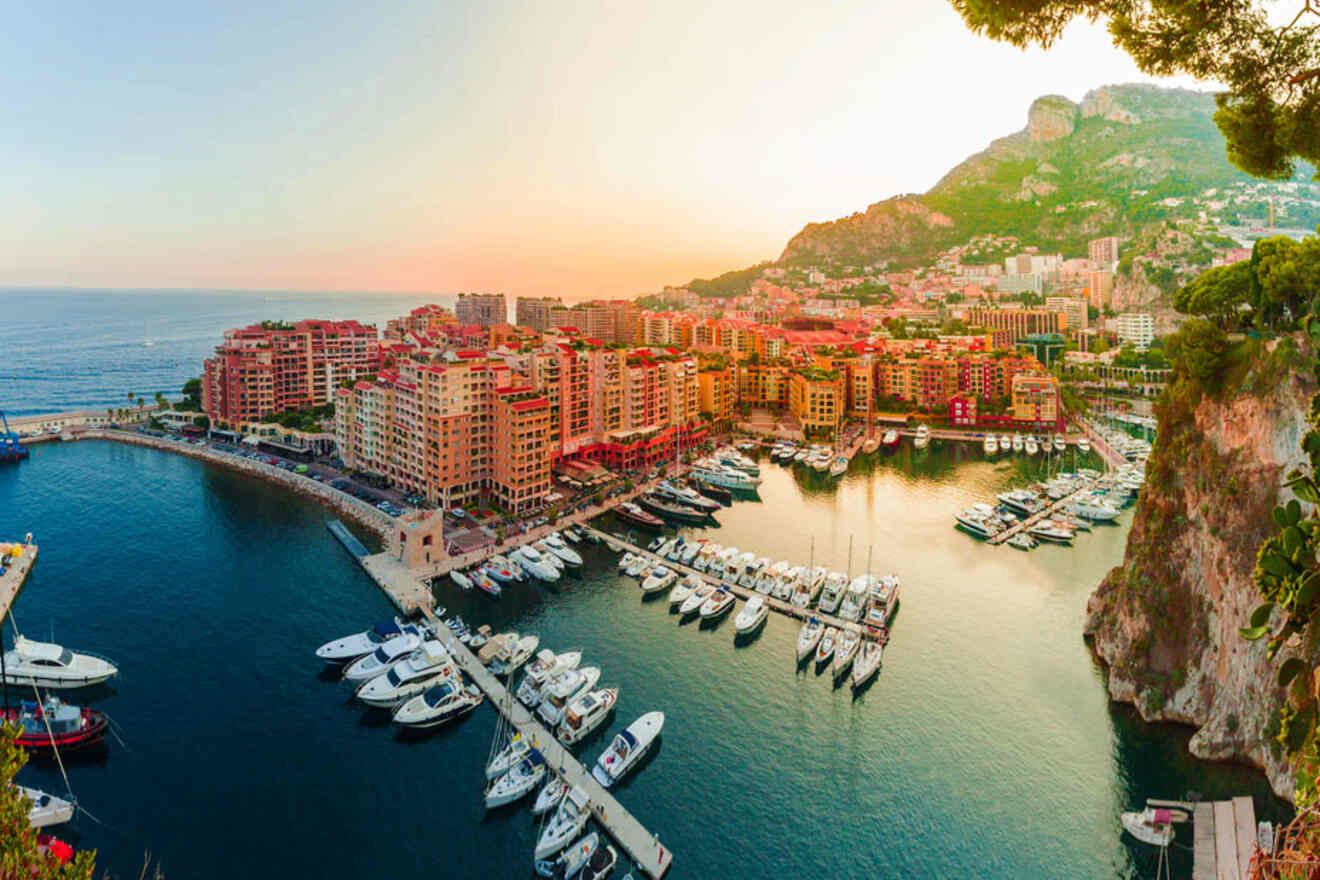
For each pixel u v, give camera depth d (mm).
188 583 123812
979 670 100375
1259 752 77188
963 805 76000
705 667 100875
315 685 94875
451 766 80438
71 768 77938
